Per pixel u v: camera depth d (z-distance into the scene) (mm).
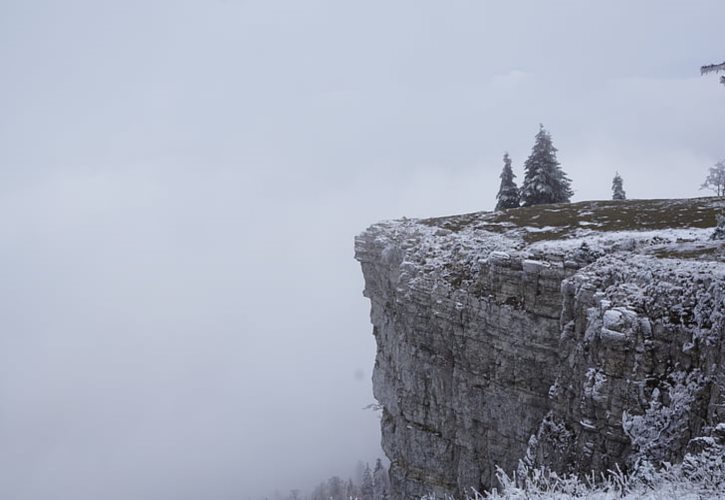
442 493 32156
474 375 30000
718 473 12680
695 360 18188
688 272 19844
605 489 13781
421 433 33938
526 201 63969
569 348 23766
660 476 14586
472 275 31094
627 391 19500
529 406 27125
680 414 17891
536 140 64000
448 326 31531
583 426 20906
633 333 19766
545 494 13734
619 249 27391
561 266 26844
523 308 27656
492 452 28969
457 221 44656
